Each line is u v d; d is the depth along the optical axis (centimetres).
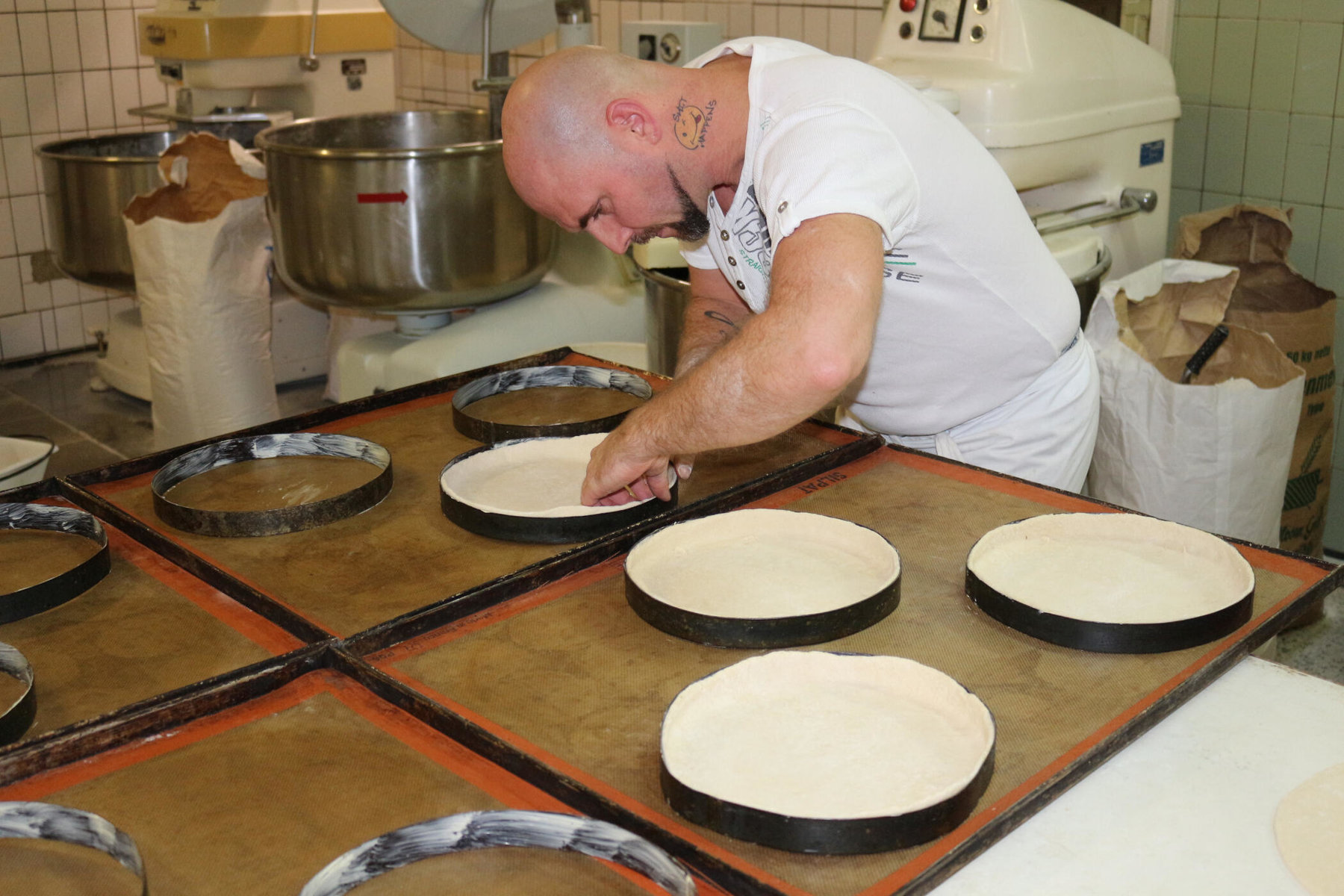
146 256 253
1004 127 190
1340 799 74
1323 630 234
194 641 94
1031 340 141
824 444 134
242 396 264
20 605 97
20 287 387
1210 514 191
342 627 95
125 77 392
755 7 283
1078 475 157
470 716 83
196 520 112
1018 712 82
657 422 104
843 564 104
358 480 125
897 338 139
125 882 68
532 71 111
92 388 365
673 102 110
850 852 68
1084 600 96
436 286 221
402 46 382
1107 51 209
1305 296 223
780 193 98
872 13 259
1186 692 83
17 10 364
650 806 74
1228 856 70
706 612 95
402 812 74
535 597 100
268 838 72
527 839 70
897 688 84
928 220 123
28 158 378
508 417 144
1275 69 239
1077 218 208
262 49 298
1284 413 190
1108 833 72
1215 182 254
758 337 95
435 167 211
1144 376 190
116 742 80
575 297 252
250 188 272
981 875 69
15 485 162
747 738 79
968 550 107
